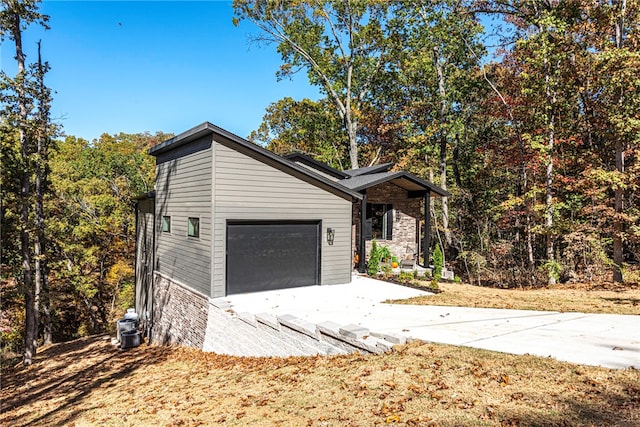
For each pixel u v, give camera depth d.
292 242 12.34
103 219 26.19
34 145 16.55
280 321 8.02
